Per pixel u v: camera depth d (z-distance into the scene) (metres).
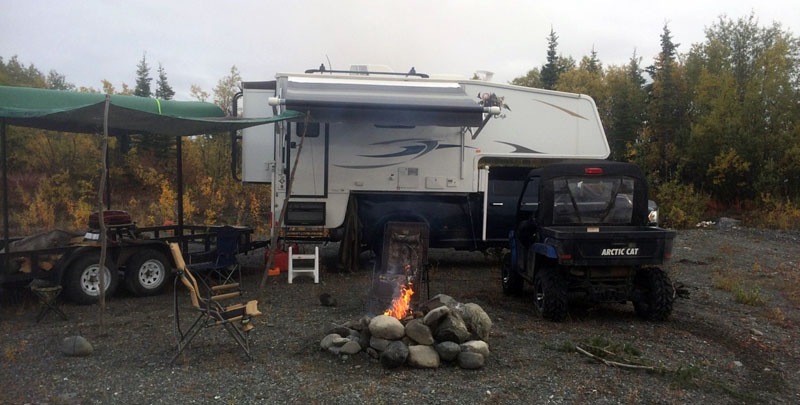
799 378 5.18
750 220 19.69
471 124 9.09
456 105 8.52
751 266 11.24
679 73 29.19
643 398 4.54
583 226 7.37
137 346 5.69
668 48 33.94
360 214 10.43
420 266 7.35
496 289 9.03
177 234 10.16
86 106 6.66
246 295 8.33
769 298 8.45
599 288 6.96
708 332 6.63
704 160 23.64
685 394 4.64
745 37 27.36
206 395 4.43
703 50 28.44
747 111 23.19
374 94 9.02
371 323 5.32
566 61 47.09
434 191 10.38
